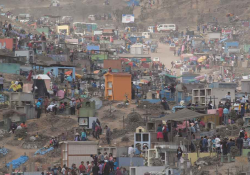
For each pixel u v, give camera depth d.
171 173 138.75
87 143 160.62
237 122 183.00
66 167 150.50
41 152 176.38
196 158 147.88
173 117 165.62
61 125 197.38
